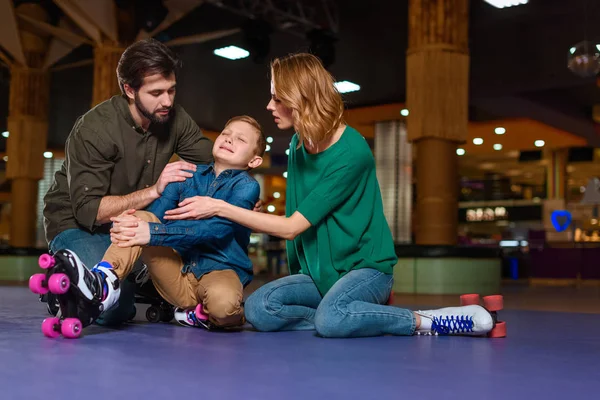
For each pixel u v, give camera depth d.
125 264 2.26
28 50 14.70
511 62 13.73
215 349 1.99
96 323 2.68
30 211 15.22
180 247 2.28
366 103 16.81
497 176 31.50
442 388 1.43
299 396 1.32
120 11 11.69
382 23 11.95
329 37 11.85
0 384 1.41
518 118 17.78
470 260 8.48
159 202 2.46
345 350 2.00
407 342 2.22
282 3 11.25
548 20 11.63
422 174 9.23
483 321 2.37
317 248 2.49
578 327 3.08
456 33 9.16
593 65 9.36
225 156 2.48
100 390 1.35
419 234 9.30
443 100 9.08
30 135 14.96
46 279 2.05
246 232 2.58
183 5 11.27
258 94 16.83
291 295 2.48
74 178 2.51
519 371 1.68
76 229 2.61
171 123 2.80
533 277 14.79
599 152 22.59
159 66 2.46
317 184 2.42
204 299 2.42
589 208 22.84
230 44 12.97
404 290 8.62
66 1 11.26
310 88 2.36
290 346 2.08
